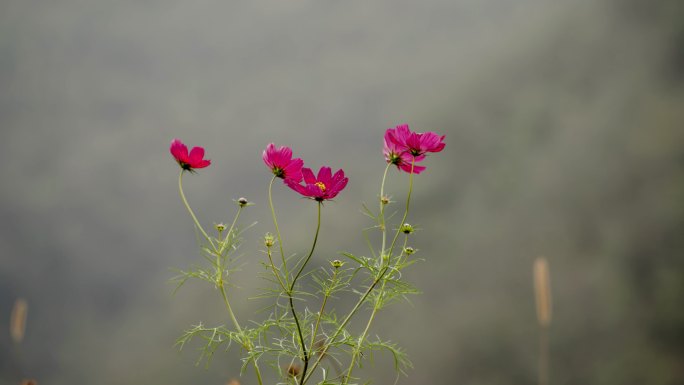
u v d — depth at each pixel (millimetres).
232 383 1890
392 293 1915
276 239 1892
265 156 1949
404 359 1879
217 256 1903
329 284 1902
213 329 1892
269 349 1869
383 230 1919
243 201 1915
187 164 1946
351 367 1869
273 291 1861
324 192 1922
